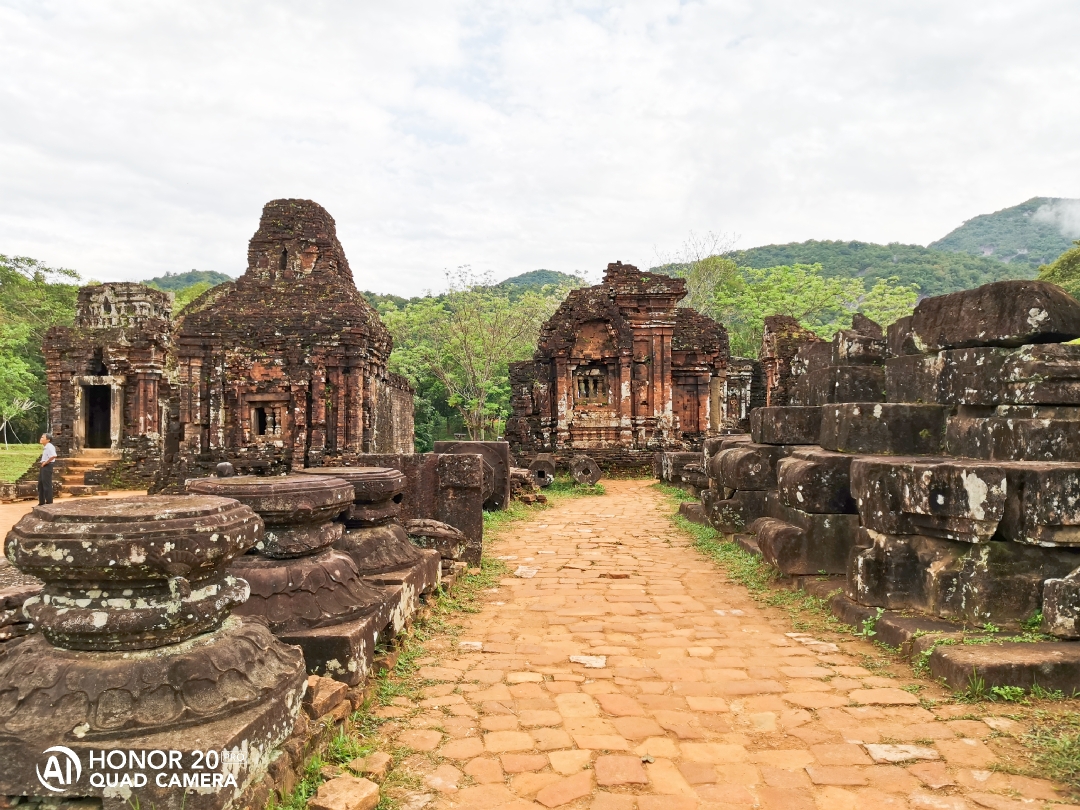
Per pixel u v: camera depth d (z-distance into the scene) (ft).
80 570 10.88
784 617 24.43
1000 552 19.69
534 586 29.40
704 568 32.94
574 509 56.24
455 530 30.55
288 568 17.51
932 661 17.95
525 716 16.02
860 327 44.14
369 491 22.65
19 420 164.86
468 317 145.48
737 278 184.24
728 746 14.49
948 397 25.43
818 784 12.96
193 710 10.91
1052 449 20.58
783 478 29.30
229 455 76.23
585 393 93.25
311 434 76.38
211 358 77.05
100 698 10.62
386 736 14.98
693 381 102.89
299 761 12.75
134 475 91.86
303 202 80.94
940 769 13.37
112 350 94.89
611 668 19.21
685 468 55.93
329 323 77.05
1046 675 16.65
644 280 93.76
